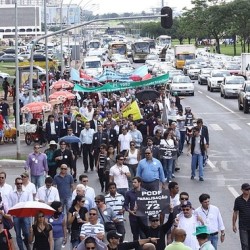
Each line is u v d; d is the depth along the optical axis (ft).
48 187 79.92
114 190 73.15
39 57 378.73
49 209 65.77
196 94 283.79
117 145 120.57
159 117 145.38
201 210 68.64
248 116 207.92
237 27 533.55
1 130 163.94
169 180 112.78
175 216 65.72
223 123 192.85
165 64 359.66
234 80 267.39
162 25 163.32
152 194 69.51
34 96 195.52
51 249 65.98
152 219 65.05
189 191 109.29
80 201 70.59
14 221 76.89
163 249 65.05
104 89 191.72
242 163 134.00
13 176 125.18
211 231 68.28
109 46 542.57
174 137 115.03
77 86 192.85
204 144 117.39
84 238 59.57
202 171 117.60
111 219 71.10
